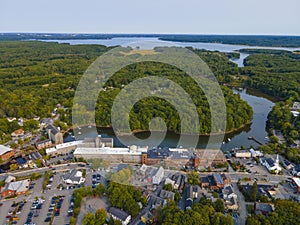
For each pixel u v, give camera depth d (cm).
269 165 15962
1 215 12112
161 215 11025
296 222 10319
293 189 14038
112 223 11006
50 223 11575
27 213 12231
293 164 16638
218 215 10694
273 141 19962
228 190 13150
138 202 12238
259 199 12925
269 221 10494
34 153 17950
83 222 11025
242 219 11669
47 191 13875
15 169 16188
